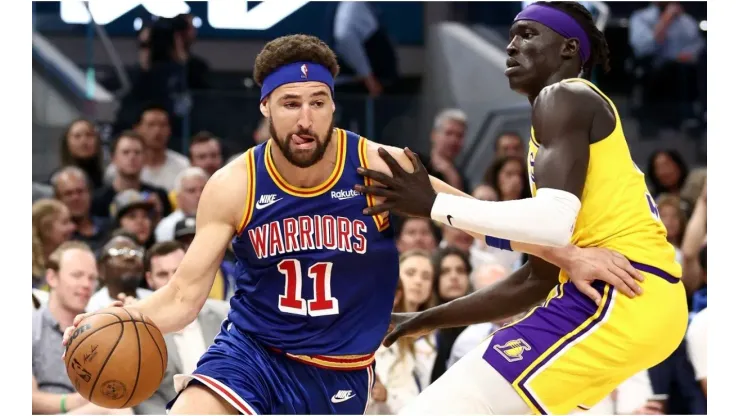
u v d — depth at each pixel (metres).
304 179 5.05
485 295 5.75
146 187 10.89
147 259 7.84
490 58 12.82
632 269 4.98
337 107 12.02
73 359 4.75
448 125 11.84
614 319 4.98
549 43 5.38
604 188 5.07
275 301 5.14
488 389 5.01
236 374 5.00
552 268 5.58
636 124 12.51
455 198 4.94
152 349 4.83
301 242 5.06
